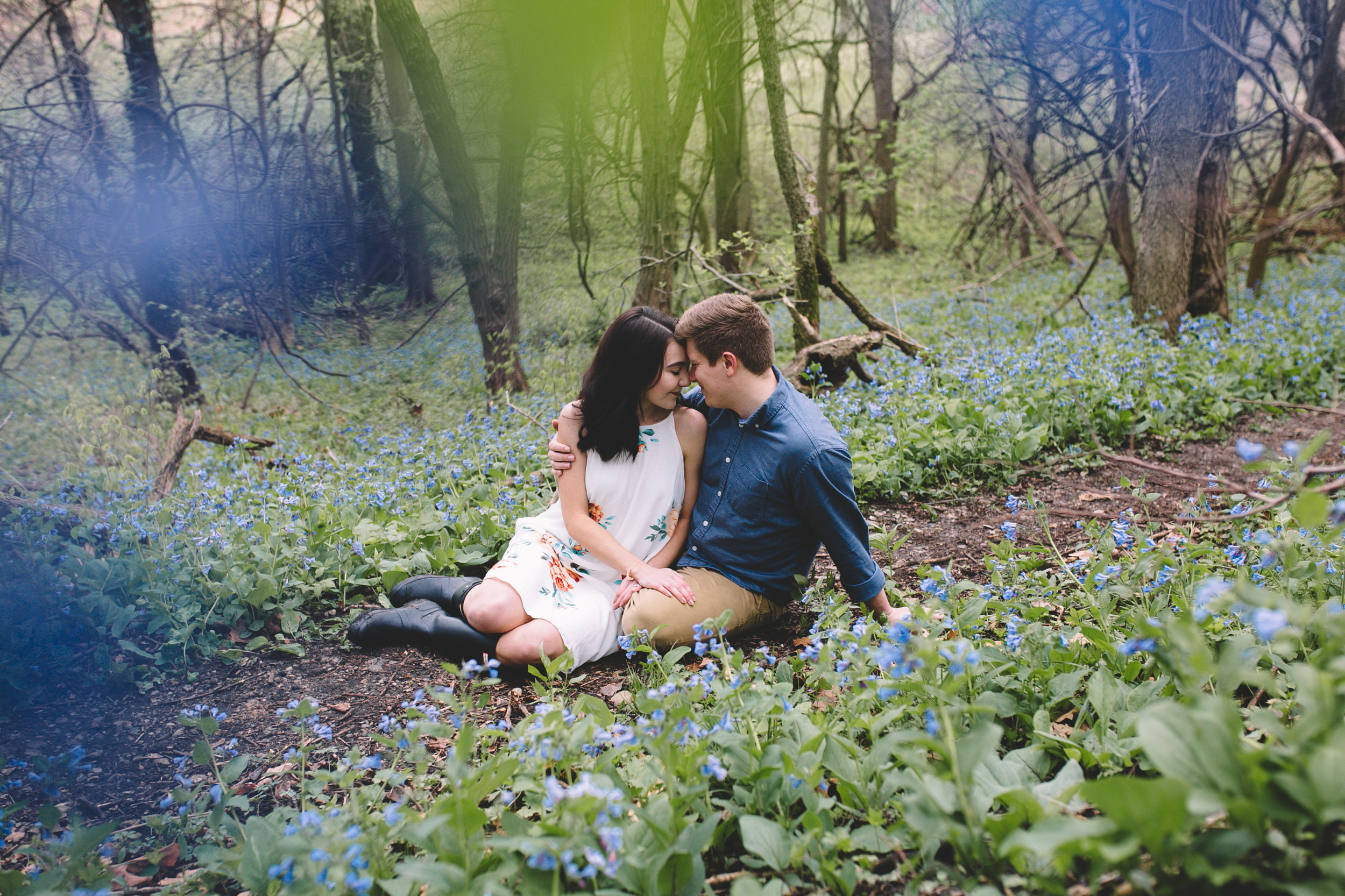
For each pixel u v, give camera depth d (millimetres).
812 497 2777
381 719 2617
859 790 1886
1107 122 8984
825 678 2221
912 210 17156
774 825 1814
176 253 7590
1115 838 1403
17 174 6027
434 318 9430
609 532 3066
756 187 15797
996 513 4195
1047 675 2242
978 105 9914
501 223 7160
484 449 5070
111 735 2727
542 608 2904
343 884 1658
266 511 4059
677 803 1825
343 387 8766
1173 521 3715
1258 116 7875
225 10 7996
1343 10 6648
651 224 7367
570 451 3018
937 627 2369
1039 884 1588
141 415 5305
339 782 2033
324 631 3379
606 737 1988
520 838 1645
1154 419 5047
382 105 9398
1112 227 8578
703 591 2945
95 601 3111
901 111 14750
